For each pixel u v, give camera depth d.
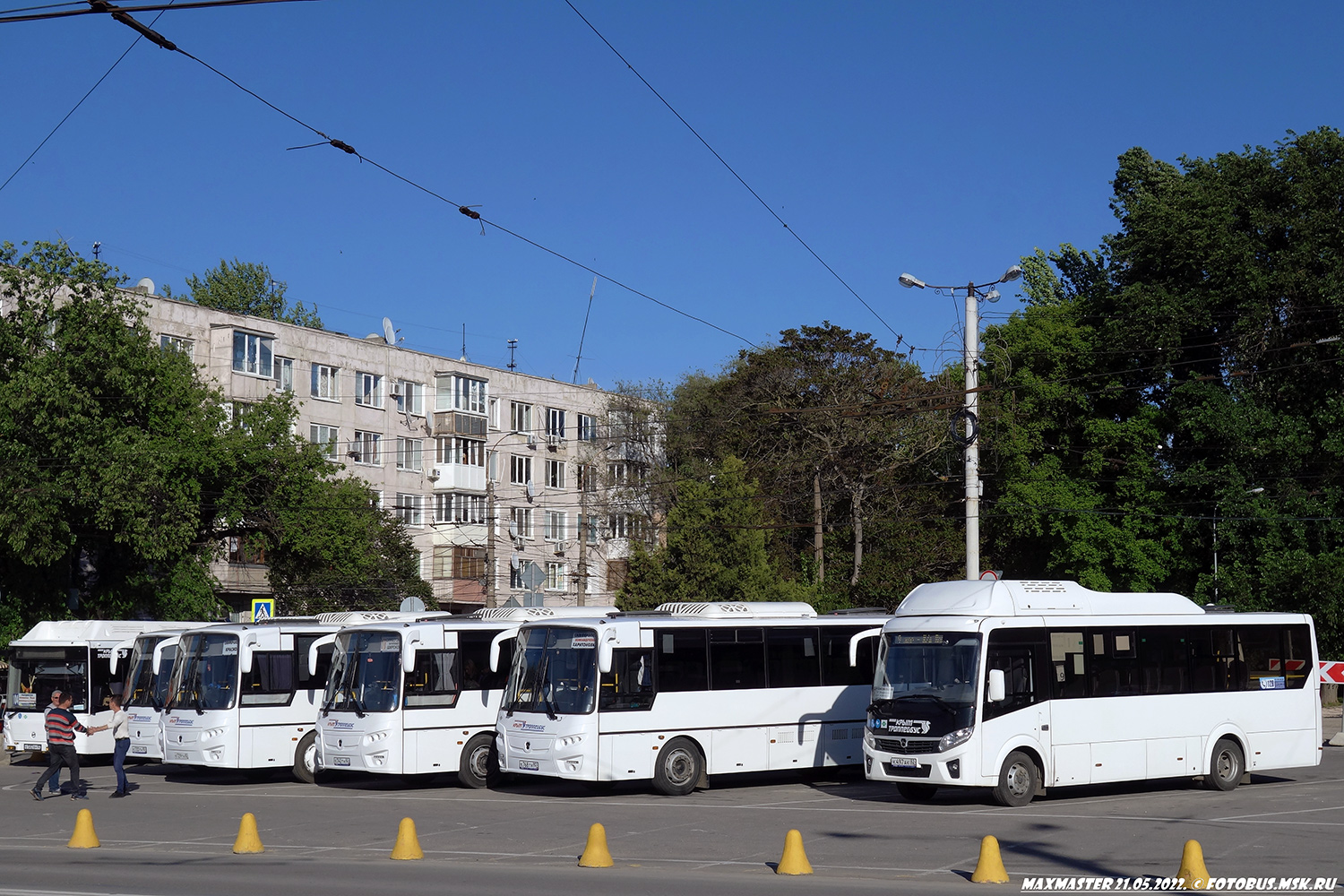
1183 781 24.66
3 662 38.72
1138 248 50.00
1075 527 50.09
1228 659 23.56
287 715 26.94
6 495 35.38
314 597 52.66
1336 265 45.38
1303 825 17.97
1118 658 22.23
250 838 16.61
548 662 23.47
